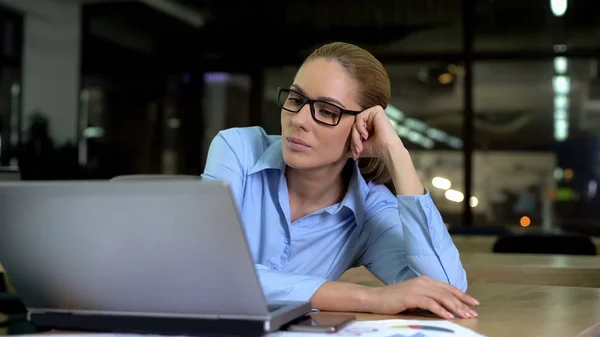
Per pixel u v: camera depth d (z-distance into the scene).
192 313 0.86
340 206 1.38
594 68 6.63
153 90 7.47
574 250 2.90
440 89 6.92
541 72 6.77
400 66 7.00
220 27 7.31
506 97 6.84
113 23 7.53
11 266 0.90
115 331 0.89
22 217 0.86
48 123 7.54
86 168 7.51
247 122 7.28
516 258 2.39
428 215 1.25
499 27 6.79
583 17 6.65
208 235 0.80
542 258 2.40
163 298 0.86
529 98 6.80
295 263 1.39
